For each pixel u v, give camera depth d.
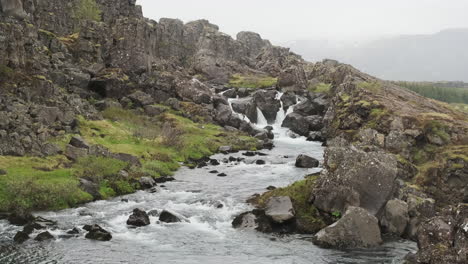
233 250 27.56
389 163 33.75
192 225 32.38
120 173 43.94
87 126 62.09
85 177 41.56
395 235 30.59
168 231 30.94
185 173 51.75
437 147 53.94
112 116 71.50
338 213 32.12
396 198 32.66
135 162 49.06
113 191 40.88
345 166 33.22
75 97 69.56
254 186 44.88
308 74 138.88
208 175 50.72
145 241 28.83
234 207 36.75
